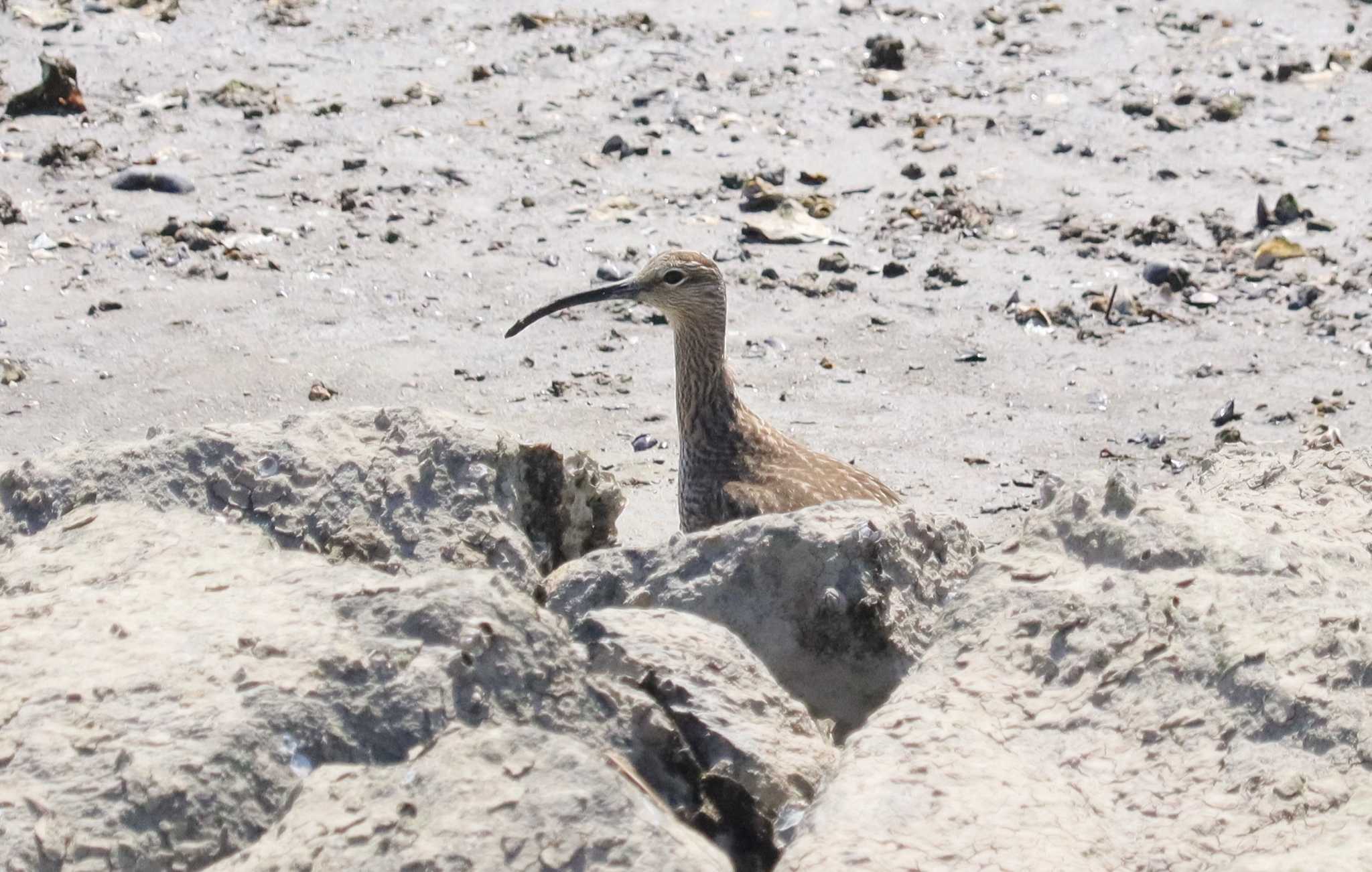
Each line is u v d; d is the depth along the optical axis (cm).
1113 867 597
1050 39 2194
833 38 2167
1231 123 1962
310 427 915
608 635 730
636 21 2177
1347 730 633
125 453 891
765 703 714
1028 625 718
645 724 674
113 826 589
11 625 696
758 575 822
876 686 820
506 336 1251
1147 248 1695
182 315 1519
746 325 1538
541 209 1733
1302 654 663
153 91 1930
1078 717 675
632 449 1338
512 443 927
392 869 546
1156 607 700
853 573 812
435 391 1422
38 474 884
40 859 577
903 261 1659
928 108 1986
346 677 643
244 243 1638
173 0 2142
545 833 555
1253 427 1395
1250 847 601
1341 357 1508
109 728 621
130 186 1717
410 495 888
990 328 1548
